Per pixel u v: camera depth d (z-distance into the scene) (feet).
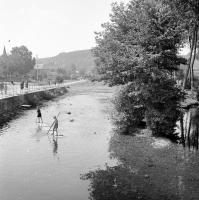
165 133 84.48
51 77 531.91
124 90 88.48
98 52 98.63
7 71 481.05
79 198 48.85
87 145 81.20
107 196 49.42
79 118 131.44
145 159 67.26
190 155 69.10
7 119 124.26
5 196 49.55
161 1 101.35
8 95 164.35
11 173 59.82
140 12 85.05
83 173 59.93
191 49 176.14
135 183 54.39
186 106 130.41
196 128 94.32
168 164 63.72
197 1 107.76
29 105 163.53
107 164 65.00
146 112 86.22
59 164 65.36
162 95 81.56
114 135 91.50
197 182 54.44
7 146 80.28
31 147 79.46
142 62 78.33
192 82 181.98
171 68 84.94
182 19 110.22
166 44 80.74
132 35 85.30
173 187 52.39
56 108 170.40
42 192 51.16
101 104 194.80
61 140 87.45
